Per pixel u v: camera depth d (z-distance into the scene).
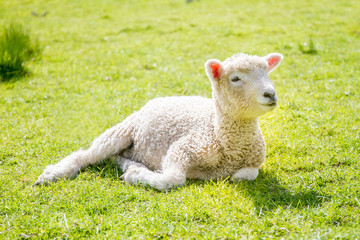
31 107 7.39
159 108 5.11
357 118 6.00
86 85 8.52
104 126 6.51
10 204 4.27
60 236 3.74
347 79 7.72
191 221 3.84
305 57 9.46
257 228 3.65
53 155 5.60
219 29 12.59
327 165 4.81
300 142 5.42
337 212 3.81
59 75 9.10
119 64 9.93
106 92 8.02
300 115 6.33
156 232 3.69
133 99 7.55
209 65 4.45
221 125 4.56
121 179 4.88
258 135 4.70
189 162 4.64
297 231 3.60
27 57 10.04
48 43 12.02
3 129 6.43
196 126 4.79
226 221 3.80
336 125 5.81
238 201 4.07
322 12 13.96
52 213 4.10
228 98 4.44
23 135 6.21
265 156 4.94
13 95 7.92
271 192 4.34
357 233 3.46
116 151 5.23
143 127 5.11
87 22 14.51
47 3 17.67
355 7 14.36
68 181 4.79
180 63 9.78
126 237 3.67
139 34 12.76
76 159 5.05
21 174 5.05
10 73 8.97
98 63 10.02
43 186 4.68
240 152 4.62
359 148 5.10
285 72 8.56
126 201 4.33
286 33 11.73
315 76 8.09
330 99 6.90
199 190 4.31
